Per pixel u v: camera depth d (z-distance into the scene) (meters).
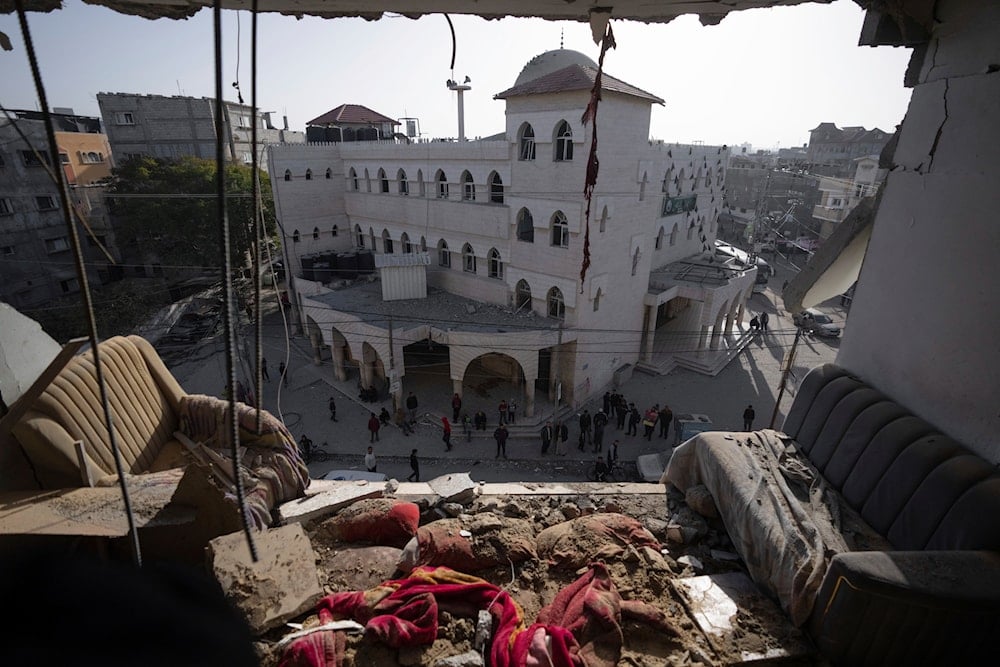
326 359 27.92
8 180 28.16
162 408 7.25
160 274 31.83
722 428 21.98
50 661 0.92
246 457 6.45
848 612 3.93
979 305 4.58
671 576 4.99
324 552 5.48
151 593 1.20
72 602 1.03
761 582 4.87
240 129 41.16
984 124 4.53
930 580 3.71
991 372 4.46
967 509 4.19
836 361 6.58
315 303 24.39
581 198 19.80
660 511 6.14
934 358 5.04
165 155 38.78
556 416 19.81
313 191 30.42
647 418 20.81
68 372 6.12
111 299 27.83
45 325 25.28
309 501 6.12
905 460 4.83
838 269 6.76
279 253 33.91
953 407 4.82
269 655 4.09
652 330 26.72
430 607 4.30
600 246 21.28
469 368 27.00
